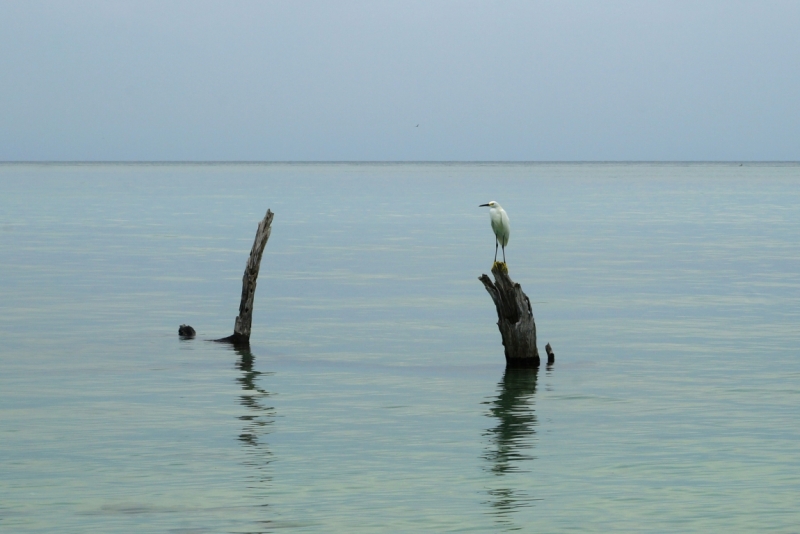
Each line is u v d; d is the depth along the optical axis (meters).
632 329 30.94
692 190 169.75
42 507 14.88
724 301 37.25
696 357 26.38
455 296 38.78
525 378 23.80
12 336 29.48
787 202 124.38
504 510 14.80
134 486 15.78
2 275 45.16
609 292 39.97
